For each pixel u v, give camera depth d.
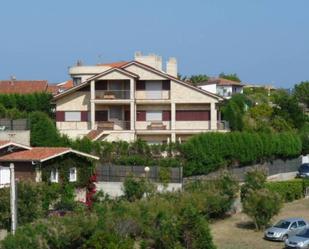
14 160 53.06
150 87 80.44
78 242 38.06
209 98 80.12
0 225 44.03
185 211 37.41
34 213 45.16
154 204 45.03
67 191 54.38
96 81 79.38
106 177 61.31
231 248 45.03
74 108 80.38
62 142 65.31
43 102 87.00
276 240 47.44
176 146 65.38
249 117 97.38
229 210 56.72
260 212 51.31
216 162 67.44
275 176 78.44
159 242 37.31
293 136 82.06
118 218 40.16
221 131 77.06
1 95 86.12
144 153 65.00
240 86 145.00
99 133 76.19
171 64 92.75
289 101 102.06
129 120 80.00
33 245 35.47
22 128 64.25
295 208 62.25
